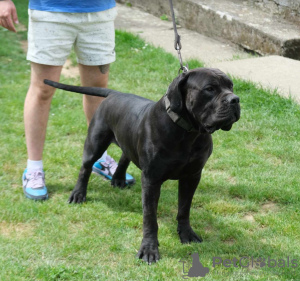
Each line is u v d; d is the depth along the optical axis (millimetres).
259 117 7715
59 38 5410
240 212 5410
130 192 5875
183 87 4180
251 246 4684
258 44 10805
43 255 4582
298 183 5891
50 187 5980
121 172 5953
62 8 5324
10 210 5324
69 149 6945
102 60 5754
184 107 4203
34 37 5387
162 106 4355
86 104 6109
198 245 4730
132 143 4785
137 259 4488
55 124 7758
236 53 11016
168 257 4570
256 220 5199
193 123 4215
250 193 5699
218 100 3963
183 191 4793
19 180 6137
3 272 4281
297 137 7102
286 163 6434
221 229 5020
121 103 5109
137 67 10211
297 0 10875
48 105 5754
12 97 8812
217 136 7207
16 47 11688
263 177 6047
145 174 4508
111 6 5703
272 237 4840
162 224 5152
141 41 11703
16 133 7457
